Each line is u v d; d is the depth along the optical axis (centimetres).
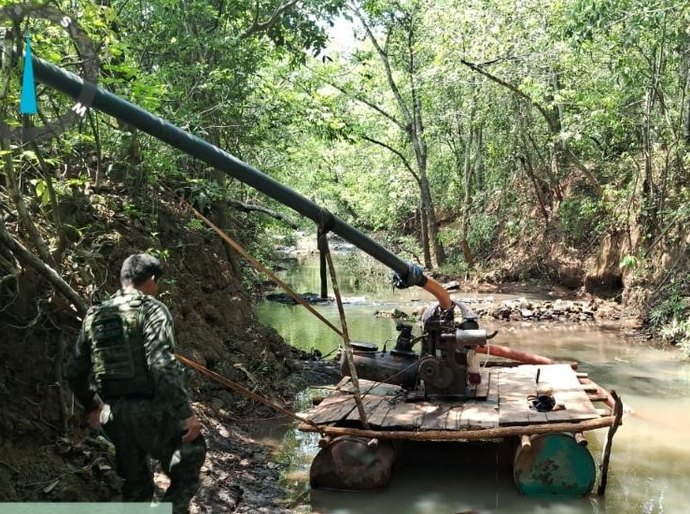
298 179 1678
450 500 495
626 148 1602
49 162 508
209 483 491
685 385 814
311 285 1814
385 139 2250
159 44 808
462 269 1919
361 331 1139
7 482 380
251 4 986
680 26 1077
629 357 970
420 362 565
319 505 486
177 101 798
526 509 479
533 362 695
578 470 494
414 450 599
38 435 420
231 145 998
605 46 1260
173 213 772
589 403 546
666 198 1307
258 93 1010
